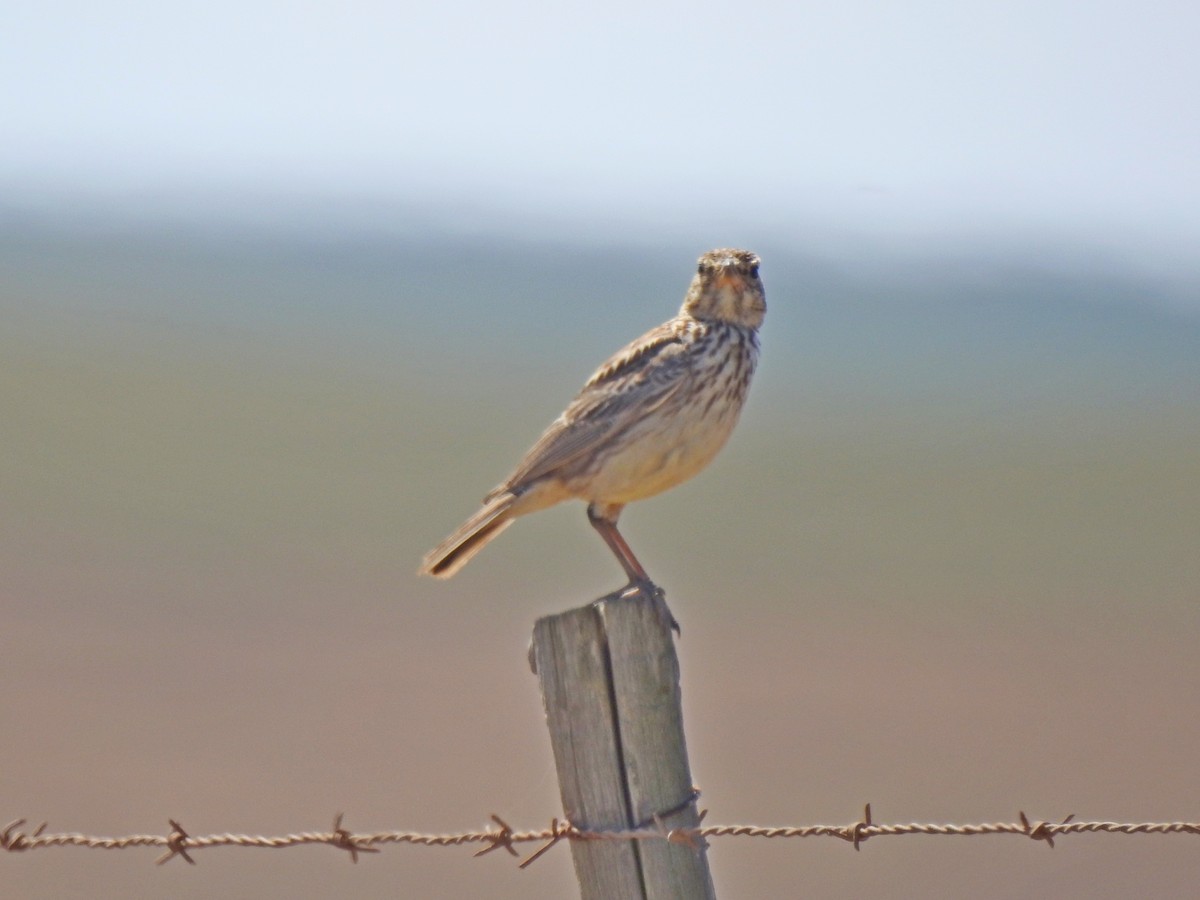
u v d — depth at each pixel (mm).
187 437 40375
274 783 16688
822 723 18953
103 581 25172
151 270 89938
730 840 15609
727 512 32656
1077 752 18047
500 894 14164
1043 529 32656
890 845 15375
